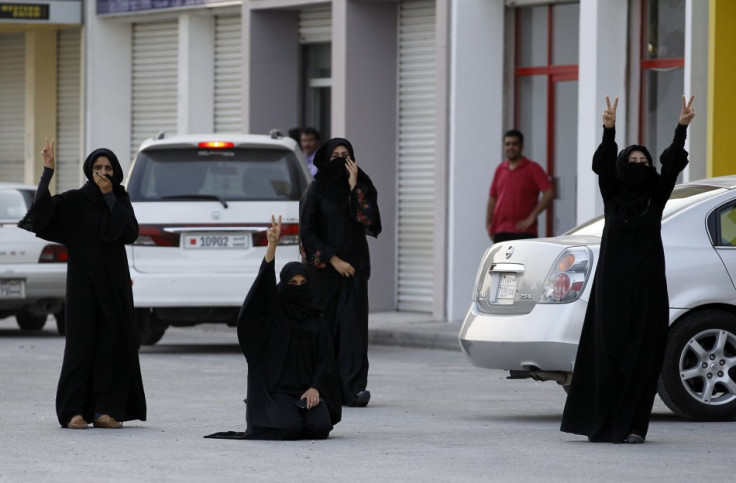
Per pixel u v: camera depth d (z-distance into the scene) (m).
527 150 48.22
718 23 39.59
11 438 23.77
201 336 46.53
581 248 25.89
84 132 63.94
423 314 50.66
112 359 25.00
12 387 31.62
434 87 50.44
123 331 25.09
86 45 63.62
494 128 48.47
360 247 29.50
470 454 21.98
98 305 24.98
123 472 20.19
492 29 48.28
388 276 51.94
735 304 26.17
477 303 27.75
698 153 40.25
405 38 51.56
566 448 22.67
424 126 50.88
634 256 22.98
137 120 62.97
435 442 23.47
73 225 24.98
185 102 59.84
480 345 26.92
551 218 47.47
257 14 55.78
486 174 48.44
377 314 50.66
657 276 23.02
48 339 44.62
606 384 23.11
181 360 38.00
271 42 56.06
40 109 66.94
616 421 23.19
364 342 29.19
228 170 39.06
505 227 43.59
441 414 27.66
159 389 31.33
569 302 25.75
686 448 22.69
